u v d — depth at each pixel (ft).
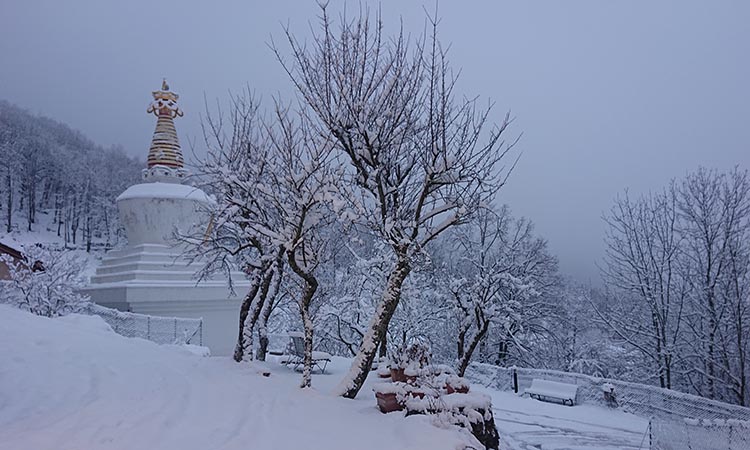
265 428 18.34
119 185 213.25
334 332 71.00
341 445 16.94
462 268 90.53
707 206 70.69
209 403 21.95
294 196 26.94
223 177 30.66
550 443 35.32
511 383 61.05
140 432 16.81
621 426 42.19
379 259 55.26
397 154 27.94
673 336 71.92
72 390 22.54
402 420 20.01
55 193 209.87
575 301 96.27
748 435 31.60
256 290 36.11
